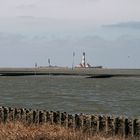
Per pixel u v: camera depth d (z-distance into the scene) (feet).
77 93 594.24
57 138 134.92
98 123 161.68
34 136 135.33
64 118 174.60
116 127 158.71
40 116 181.37
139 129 155.43
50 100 455.22
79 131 157.07
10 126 159.53
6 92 599.16
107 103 424.05
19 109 190.80
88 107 377.91
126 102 436.35
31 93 580.30
